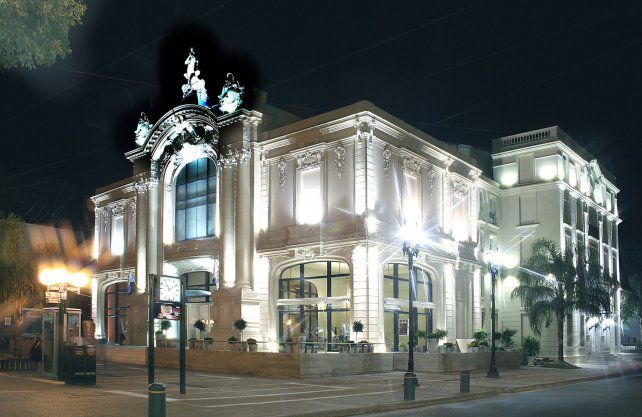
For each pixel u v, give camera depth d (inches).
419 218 1555.1
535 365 1685.5
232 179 1588.3
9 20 458.0
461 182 1798.7
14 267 1234.6
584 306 1669.5
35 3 470.3
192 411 653.9
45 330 971.3
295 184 1498.5
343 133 1430.9
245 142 1572.3
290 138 1528.1
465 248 1763.0
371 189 1378.0
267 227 1550.2
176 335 1701.5
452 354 1314.0
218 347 1482.5
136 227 1846.7
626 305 2657.5
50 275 1424.7
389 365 1286.9
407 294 1523.1
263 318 1508.4
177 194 1792.6
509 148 2089.1
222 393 834.2
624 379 1332.4
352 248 1365.7
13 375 1014.4
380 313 1350.9
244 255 1524.4
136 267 1818.4
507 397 898.1
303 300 1448.1
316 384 993.5
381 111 1455.5
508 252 2023.9
